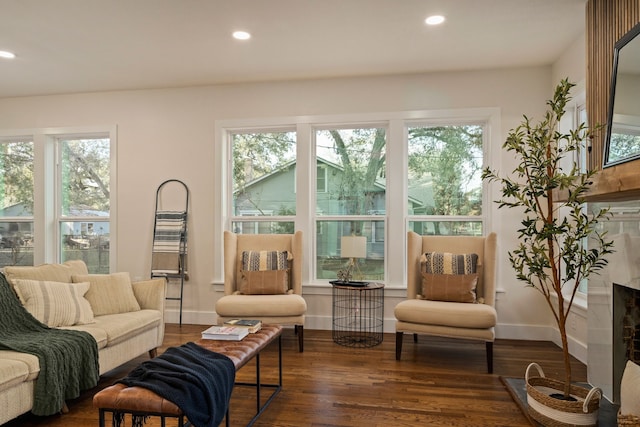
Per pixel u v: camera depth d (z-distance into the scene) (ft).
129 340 9.84
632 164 5.80
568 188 7.43
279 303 11.64
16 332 8.46
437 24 10.15
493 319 10.11
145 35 10.79
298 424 7.55
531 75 13.01
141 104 15.31
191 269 14.96
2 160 16.76
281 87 14.43
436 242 12.60
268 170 14.98
